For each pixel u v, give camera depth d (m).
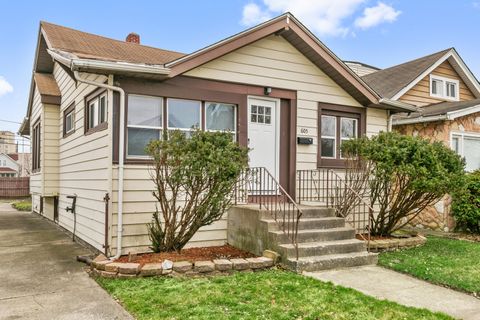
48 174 10.95
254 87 8.02
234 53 7.81
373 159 7.59
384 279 5.61
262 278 5.35
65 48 8.13
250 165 8.01
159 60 9.16
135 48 10.31
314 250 6.21
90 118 8.04
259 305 4.31
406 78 14.21
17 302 4.48
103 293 4.80
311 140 8.66
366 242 6.96
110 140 6.51
